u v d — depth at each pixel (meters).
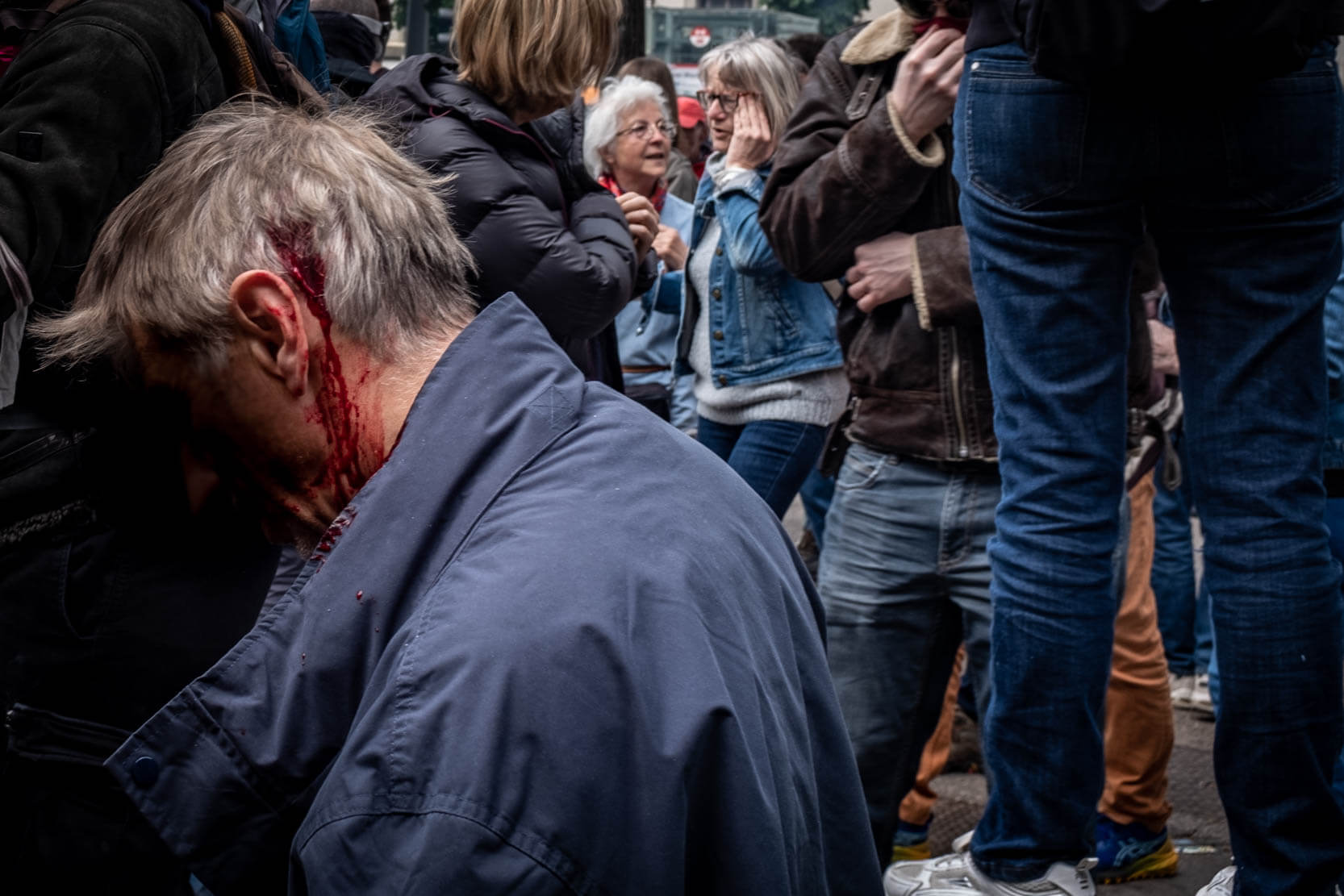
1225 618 1.99
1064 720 2.16
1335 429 2.64
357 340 1.10
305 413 1.10
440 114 2.66
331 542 1.06
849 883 1.17
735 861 0.94
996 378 2.16
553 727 0.90
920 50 2.47
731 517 1.12
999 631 2.18
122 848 1.64
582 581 0.96
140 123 1.83
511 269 2.62
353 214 1.11
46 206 1.72
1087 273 2.05
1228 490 1.99
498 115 2.69
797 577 1.20
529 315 1.14
